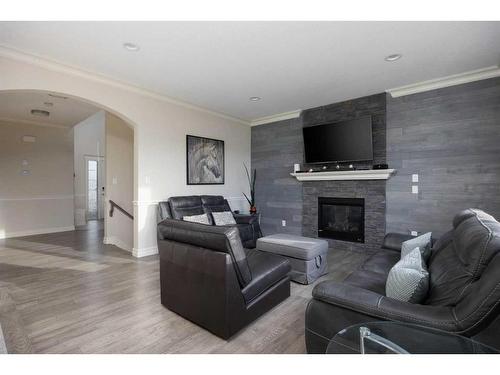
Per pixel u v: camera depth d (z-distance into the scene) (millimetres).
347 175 4176
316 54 2770
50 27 2254
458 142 3322
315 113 4762
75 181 7504
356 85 3652
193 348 1693
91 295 2506
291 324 2002
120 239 4676
